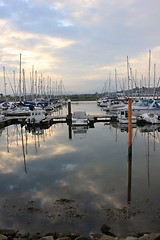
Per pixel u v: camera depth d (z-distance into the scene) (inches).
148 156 870.4
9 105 2554.1
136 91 3063.5
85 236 391.5
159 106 1948.8
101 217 453.4
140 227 419.2
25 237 381.4
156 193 553.9
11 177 681.0
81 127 1616.6
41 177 674.2
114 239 362.3
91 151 956.0
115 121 1828.2
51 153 938.1
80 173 698.8
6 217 461.4
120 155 891.4
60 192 569.6
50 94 4434.1
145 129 1493.6
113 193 556.7
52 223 437.4
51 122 1814.7
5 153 957.8
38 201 526.0
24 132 1480.1
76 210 482.0
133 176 666.2
